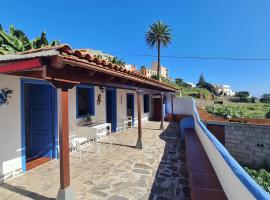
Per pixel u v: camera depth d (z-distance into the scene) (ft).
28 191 14.67
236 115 59.98
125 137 33.17
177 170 19.06
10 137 16.87
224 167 12.98
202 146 24.11
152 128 43.52
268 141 41.19
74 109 25.27
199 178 14.88
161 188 15.40
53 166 19.54
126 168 19.38
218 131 47.47
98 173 18.10
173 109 61.46
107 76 16.71
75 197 13.91
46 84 21.07
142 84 26.12
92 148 26.32
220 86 296.71
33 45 35.37
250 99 153.07
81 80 13.52
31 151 22.27
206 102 104.42
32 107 22.07
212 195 12.34
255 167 42.24
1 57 12.10
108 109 37.19
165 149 26.37
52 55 9.91
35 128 22.06
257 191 7.80
